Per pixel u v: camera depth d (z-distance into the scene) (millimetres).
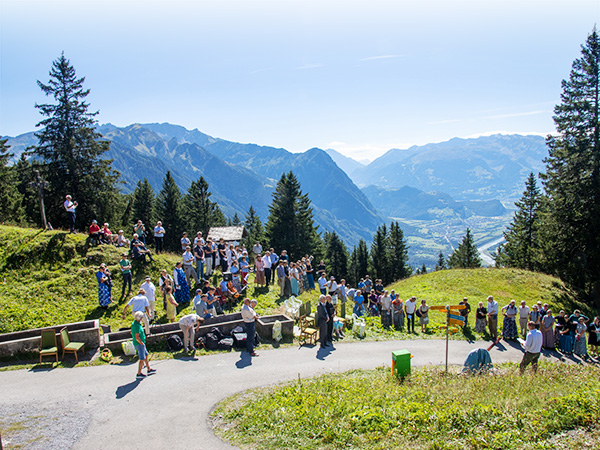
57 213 38844
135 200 69375
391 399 10617
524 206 56750
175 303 17938
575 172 35688
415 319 24719
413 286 36969
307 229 72812
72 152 39688
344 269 100438
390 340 20062
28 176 45344
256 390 12188
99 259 23078
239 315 18547
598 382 11203
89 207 40094
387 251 91875
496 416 8812
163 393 11812
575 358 19344
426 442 8008
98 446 8789
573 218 35969
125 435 9289
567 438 7723
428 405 9812
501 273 38000
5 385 12195
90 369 13570
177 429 9586
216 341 16156
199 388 12258
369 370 14734
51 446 8742
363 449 8031
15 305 18000
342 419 9391
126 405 10953
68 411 10547
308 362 15266
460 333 22344
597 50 35406
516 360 18344
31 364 13844
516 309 21562
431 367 15797
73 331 14812
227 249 23172
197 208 76312
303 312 19391
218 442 8906
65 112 39875
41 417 10188
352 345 18344
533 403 9414
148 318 16844
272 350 16469
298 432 9039
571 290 36906
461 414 8945
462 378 12656
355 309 24719
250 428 9477
